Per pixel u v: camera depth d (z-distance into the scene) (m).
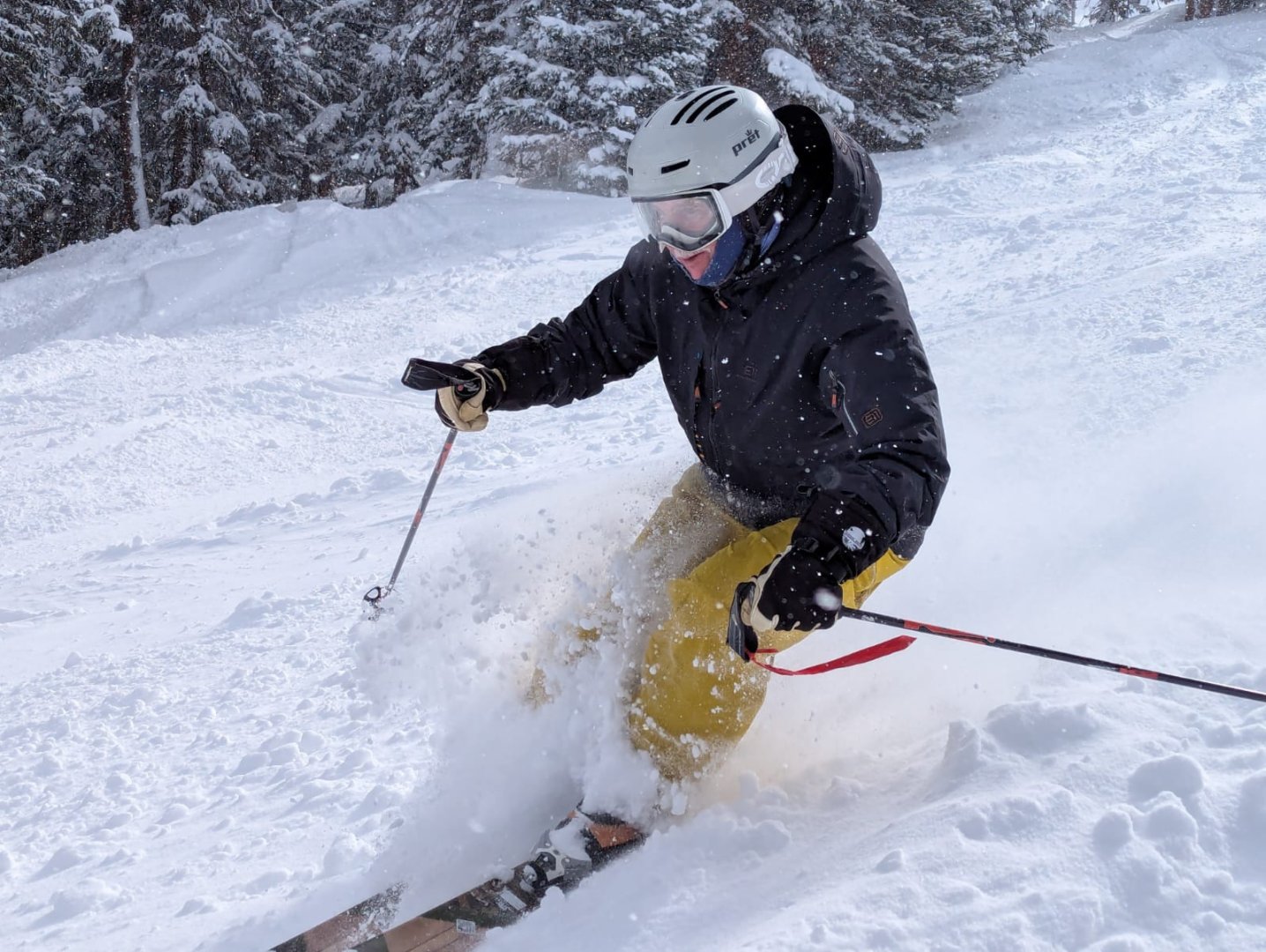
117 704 4.16
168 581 6.14
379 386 10.91
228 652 4.61
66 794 3.39
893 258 12.61
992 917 1.70
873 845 1.98
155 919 2.46
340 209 18.69
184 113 23.67
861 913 1.78
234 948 2.26
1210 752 1.99
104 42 23.19
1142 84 24.53
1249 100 21.64
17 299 16.94
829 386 2.22
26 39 20.41
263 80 25.53
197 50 23.42
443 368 2.70
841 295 2.21
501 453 8.04
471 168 24.33
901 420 2.09
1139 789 1.91
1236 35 26.77
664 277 2.53
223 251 17.47
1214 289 7.73
